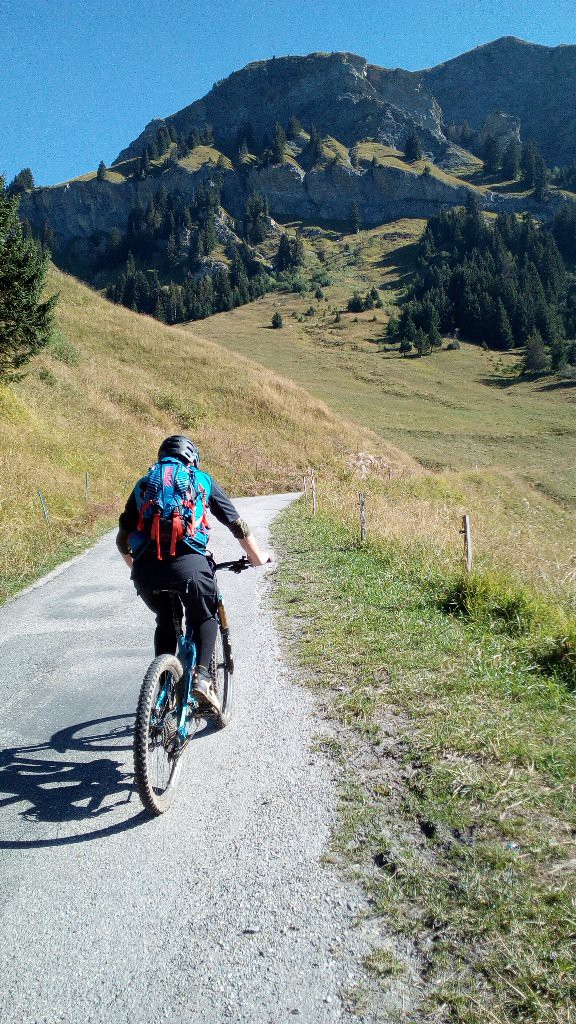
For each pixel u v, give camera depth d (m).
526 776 3.33
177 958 2.35
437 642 5.65
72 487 17.89
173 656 3.51
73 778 3.68
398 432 67.00
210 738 4.14
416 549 10.09
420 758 3.62
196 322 178.50
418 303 155.38
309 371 104.00
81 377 35.16
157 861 2.90
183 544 3.42
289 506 21.59
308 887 2.67
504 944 2.28
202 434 37.62
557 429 74.06
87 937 2.47
